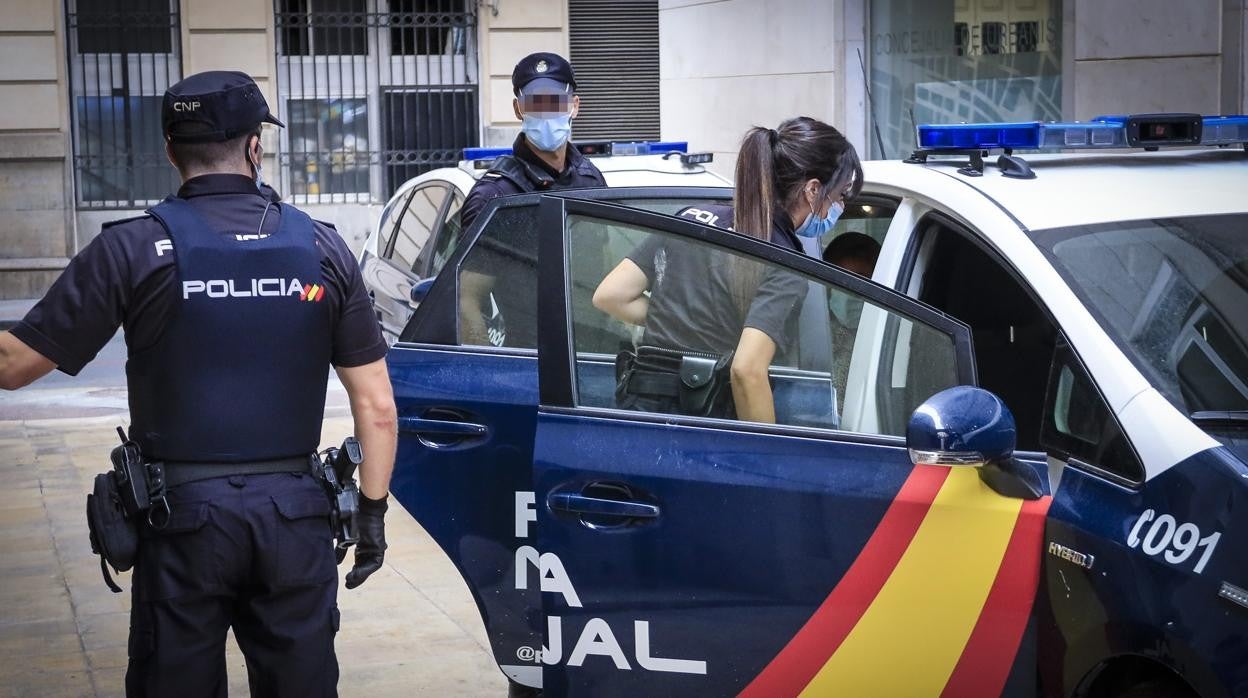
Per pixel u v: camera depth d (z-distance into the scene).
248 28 16.59
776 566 3.03
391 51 17.16
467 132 17.34
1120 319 3.13
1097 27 8.97
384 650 4.96
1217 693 2.57
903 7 10.72
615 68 17.52
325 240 3.06
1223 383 3.00
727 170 12.65
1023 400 3.88
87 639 5.09
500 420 3.68
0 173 16.00
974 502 2.93
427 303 4.07
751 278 3.21
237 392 2.92
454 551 3.71
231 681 4.62
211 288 2.90
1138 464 2.84
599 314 3.30
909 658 2.97
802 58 11.48
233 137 3.01
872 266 4.26
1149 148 3.91
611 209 3.29
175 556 2.90
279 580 2.94
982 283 3.89
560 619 3.23
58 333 2.88
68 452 8.47
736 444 3.12
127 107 16.50
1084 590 2.80
